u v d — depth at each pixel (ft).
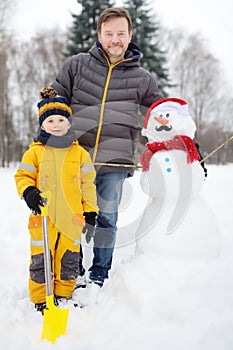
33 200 7.70
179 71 99.25
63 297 8.72
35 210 7.69
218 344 6.50
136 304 7.39
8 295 9.11
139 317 7.18
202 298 7.22
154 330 6.87
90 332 7.20
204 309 7.09
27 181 8.17
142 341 6.72
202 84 98.58
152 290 7.40
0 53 81.51
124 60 9.69
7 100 86.38
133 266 8.02
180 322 6.98
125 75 9.75
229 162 81.82
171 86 77.87
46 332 7.09
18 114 98.99
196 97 98.73
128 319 7.25
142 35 73.36
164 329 6.88
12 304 8.56
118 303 7.74
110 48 9.46
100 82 9.71
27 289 9.54
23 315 7.95
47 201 7.82
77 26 73.05
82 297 8.80
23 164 8.41
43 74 95.50
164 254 7.77
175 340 6.66
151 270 7.64
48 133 8.51
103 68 9.76
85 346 6.73
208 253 7.79
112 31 9.38
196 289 7.32
